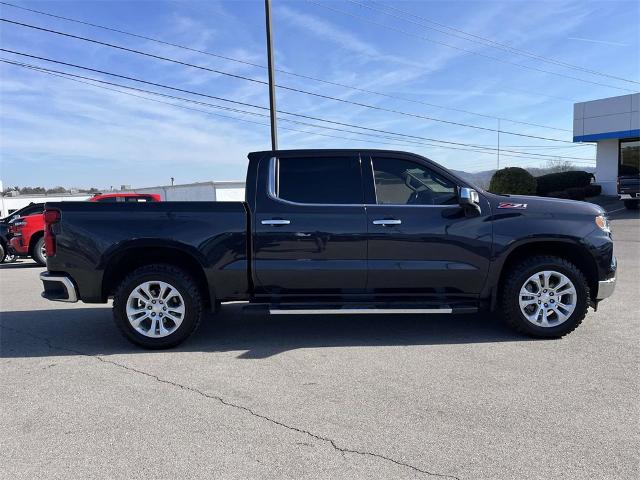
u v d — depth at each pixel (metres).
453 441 3.04
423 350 4.78
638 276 8.37
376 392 3.79
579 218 4.98
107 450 3.01
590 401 3.56
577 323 4.96
